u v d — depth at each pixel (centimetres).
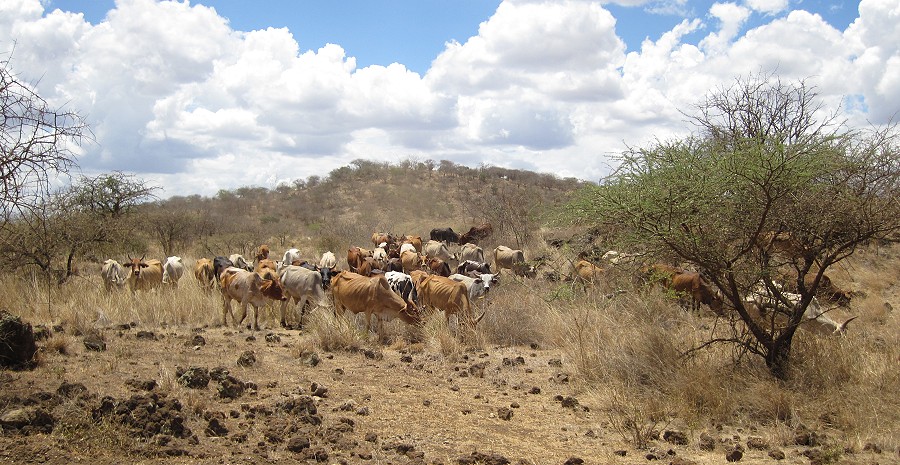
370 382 912
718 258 882
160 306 1373
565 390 919
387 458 618
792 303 922
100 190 2412
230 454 597
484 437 709
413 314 1206
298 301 1401
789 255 929
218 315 1414
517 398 875
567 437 724
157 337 1113
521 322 1275
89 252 2152
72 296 1418
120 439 587
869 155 839
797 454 679
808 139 845
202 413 693
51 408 644
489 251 2708
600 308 1175
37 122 684
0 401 639
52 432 595
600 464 639
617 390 869
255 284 1312
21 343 823
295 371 941
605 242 1022
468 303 1250
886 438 707
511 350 1180
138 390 757
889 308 1509
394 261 1797
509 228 2888
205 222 4012
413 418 759
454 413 792
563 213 1011
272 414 712
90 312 1287
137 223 2530
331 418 729
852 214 833
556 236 2544
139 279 1555
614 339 1009
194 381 790
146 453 574
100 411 625
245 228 4306
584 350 999
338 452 626
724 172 849
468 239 2881
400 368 1009
